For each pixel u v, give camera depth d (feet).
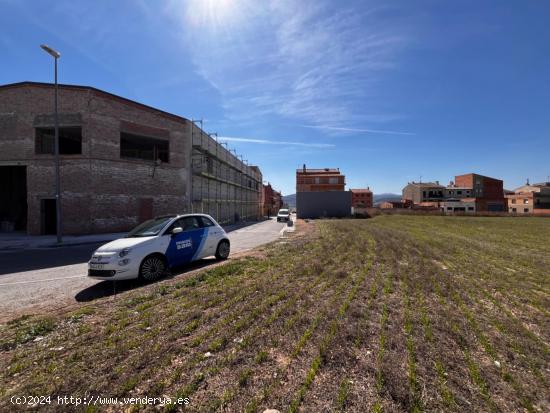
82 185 61.67
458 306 16.30
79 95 61.98
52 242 50.52
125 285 21.95
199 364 10.12
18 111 62.69
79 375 9.38
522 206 262.26
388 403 8.06
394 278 22.29
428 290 19.02
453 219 128.16
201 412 7.73
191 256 26.94
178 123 79.30
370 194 323.98
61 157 61.52
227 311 15.26
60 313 15.85
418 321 13.87
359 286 19.97
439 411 7.79
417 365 10.01
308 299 17.07
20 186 78.95
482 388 8.80
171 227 25.55
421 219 126.00
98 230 62.80
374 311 15.25
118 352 10.79
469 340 11.97
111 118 65.46
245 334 12.53
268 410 7.79
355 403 8.05
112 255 20.95
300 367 9.91
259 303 16.35
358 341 11.50
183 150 80.28
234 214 131.54
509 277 23.43
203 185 94.27
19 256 37.11
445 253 34.91
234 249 42.93
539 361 10.53
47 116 62.39
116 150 66.13
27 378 9.37
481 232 68.64
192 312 14.75
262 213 228.84
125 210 67.51
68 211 61.46
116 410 7.83
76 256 37.04
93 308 16.11
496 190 293.02
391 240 45.55
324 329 12.84
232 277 22.63
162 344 11.48
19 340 12.03
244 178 156.87
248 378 9.30
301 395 8.34
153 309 15.61
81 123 61.82
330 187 180.45
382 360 10.19
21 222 77.82
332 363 10.11
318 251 34.88
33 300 18.63
